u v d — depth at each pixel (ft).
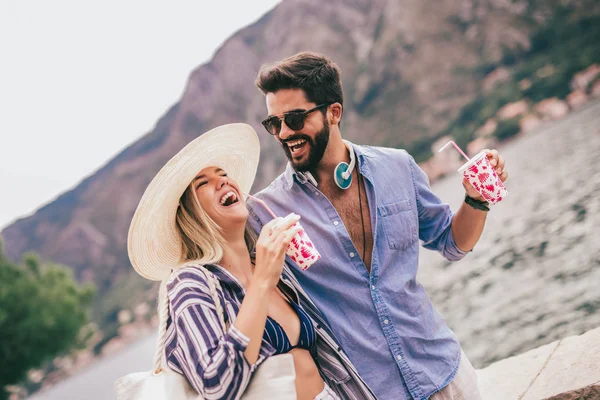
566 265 32.73
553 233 43.09
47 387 247.70
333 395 6.09
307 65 6.95
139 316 307.37
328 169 7.25
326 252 6.91
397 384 6.72
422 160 232.12
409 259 7.19
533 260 38.01
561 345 9.59
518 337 23.82
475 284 39.70
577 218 44.14
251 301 5.32
